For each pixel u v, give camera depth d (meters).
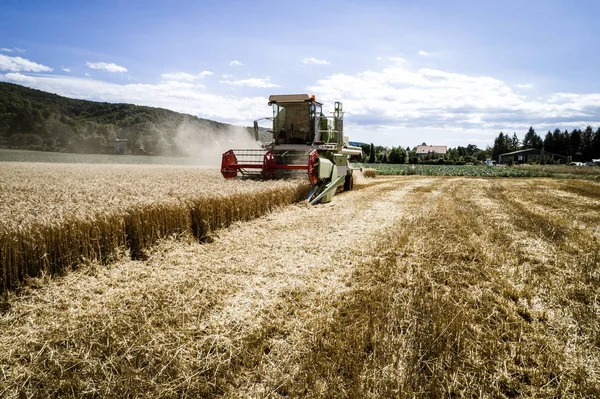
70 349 3.38
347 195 15.56
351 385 3.04
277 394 3.00
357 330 3.83
